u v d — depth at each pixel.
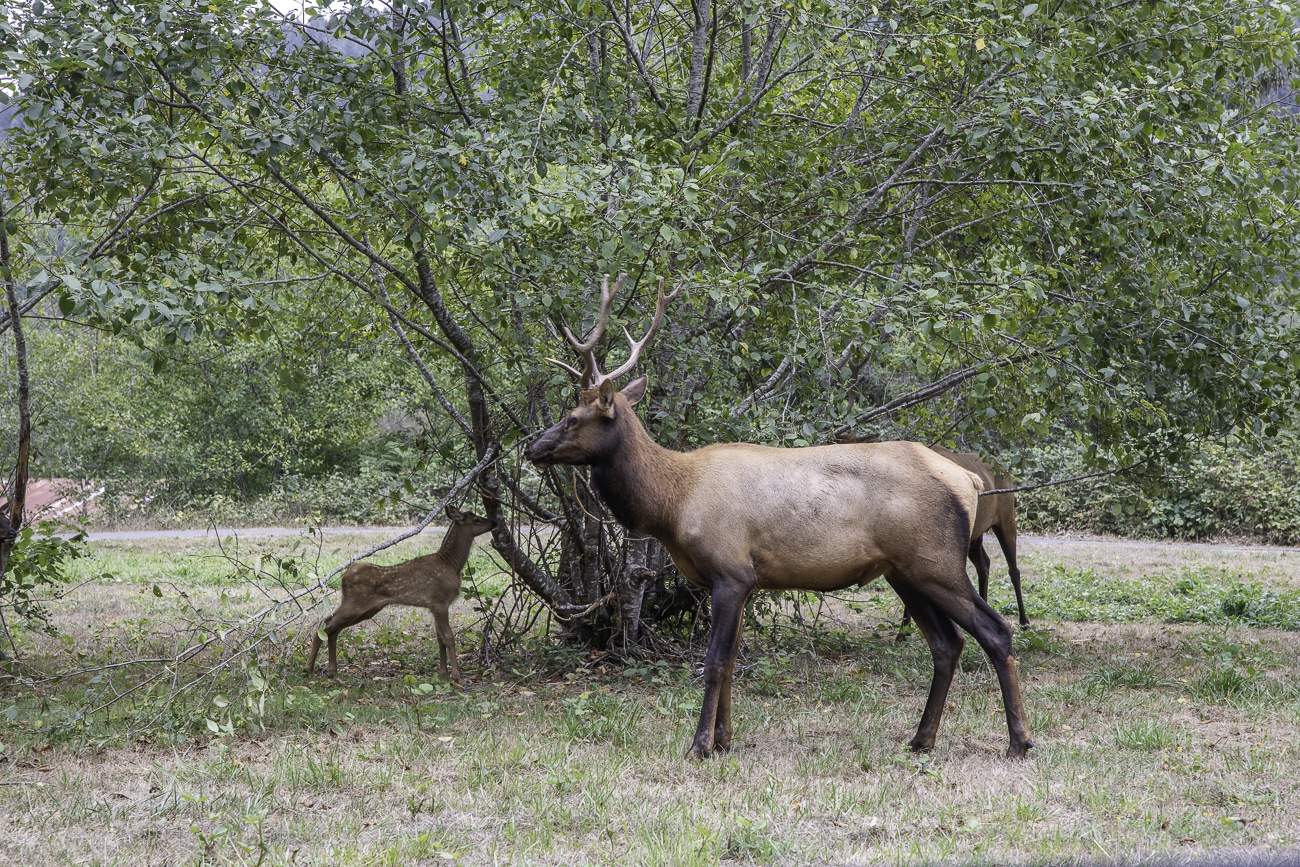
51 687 10.91
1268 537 30.39
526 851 6.16
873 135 11.97
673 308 11.63
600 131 11.58
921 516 8.30
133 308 8.27
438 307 10.77
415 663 12.52
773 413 10.33
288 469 42.84
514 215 9.62
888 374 14.29
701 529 8.42
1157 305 10.28
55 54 8.62
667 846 6.20
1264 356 10.12
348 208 10.96
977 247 13.63
